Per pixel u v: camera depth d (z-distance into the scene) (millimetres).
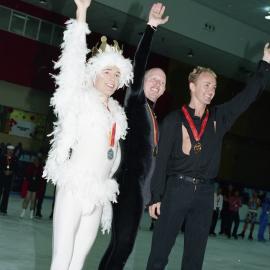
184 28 16156
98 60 2902
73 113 2703
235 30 17453
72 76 2709
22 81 17891
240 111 3293
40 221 10039
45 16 17953
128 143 3252
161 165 3207
